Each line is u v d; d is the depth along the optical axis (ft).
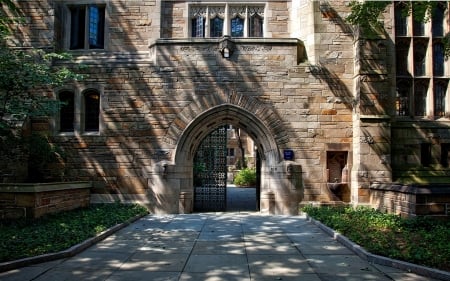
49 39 37.88
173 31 39.42
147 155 36.37
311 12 37.01
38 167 36.70
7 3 27.84
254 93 36.11
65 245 20.39
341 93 36.17
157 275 16.40
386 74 34.88
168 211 35.68
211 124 37.63
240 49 36.37
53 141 36.94
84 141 36.83
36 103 30.45
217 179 42.50
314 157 35.78
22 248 19.70
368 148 34.35
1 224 26.02
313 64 36.45
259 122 35.91
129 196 36.32
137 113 36.60
